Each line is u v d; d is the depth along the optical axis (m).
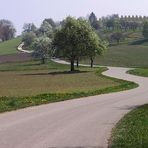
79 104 30.44
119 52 176.88
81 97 36.28
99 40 112.00
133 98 35.97
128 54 170.38
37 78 75.31
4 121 21.25
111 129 18.92
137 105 30.33
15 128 19.00
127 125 19.97
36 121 21.38
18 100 31.36
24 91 44.06
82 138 16.64
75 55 107.31
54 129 18.81
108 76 75.94
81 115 24.12
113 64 142.00
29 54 180.62
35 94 38.72
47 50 151.00
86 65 135.25
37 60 158.25
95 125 20.20
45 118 22.56
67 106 28.97
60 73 95.31
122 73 87.00
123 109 27.61
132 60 153.38
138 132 17.72
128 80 62.81
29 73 97.81
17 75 88.25
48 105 29.42
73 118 22.77
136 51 179.75
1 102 29.59
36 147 14.74
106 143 15.66
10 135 17.16
